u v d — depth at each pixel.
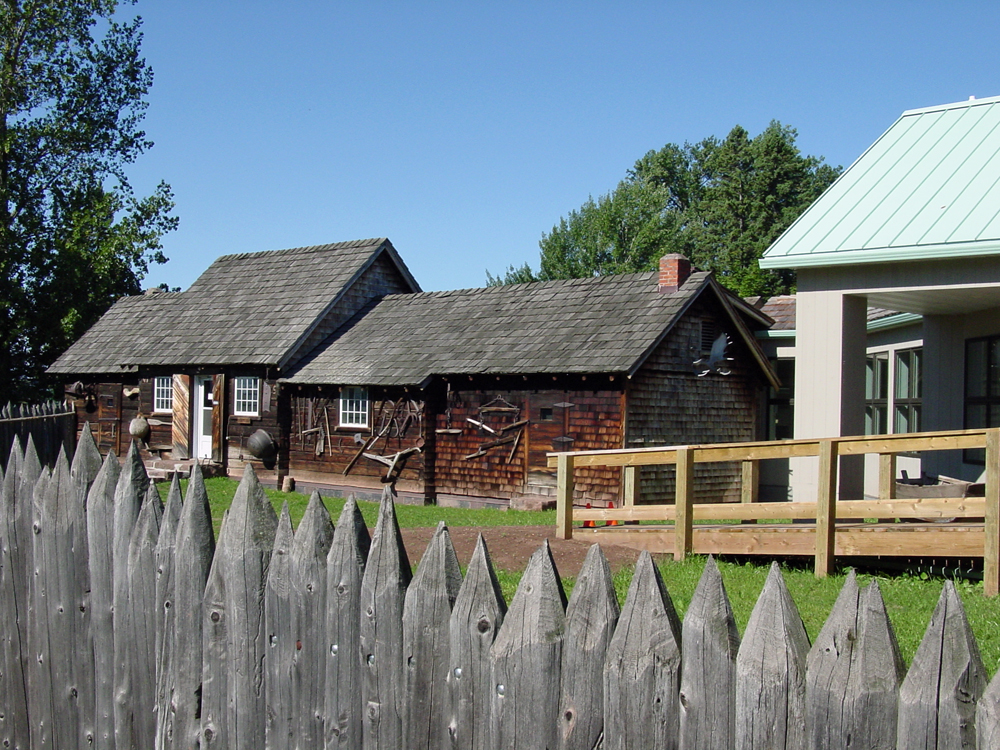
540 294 22.22
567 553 8.87
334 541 3.36
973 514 8.14
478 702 2.98
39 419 18.31
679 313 18.77
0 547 4.77
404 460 21.12
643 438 18.44
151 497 3.99
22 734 4.67
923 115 15.03
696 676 2.60
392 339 22.95
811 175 66.75
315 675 3.40
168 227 38.78
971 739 2.23
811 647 2.52
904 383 17.55
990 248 10.66
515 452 19.52
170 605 3.85
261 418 23.73
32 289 36.03
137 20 38.31
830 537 8.41
